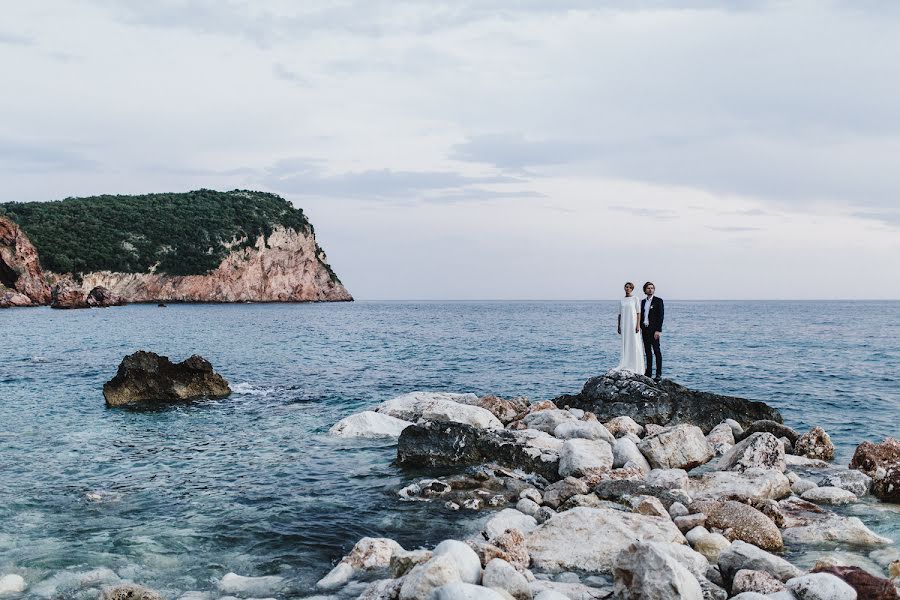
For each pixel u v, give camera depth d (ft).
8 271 409.08
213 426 60.29
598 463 40.50
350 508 36.17
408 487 38.70
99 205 584.40
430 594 21.57
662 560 21.67
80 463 46.50
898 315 420.36
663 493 34.78
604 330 236.22
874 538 29.63
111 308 414.41
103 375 95.61
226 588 25.84
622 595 22.47
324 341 175.22
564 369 110.93
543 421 53.31
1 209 523.70
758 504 32.99
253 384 89.71
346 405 72.23
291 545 30.68
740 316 406.41
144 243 535.60
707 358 128.57
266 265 590.55
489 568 23.67
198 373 77.71
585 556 27.58
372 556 27.91
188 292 531.09
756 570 23.91
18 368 104.06
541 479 40.86
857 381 93.86
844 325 276.82
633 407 57.52
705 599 22.84
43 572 27.50
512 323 299.79
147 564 28.45
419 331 228.63
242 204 632.79
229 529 32.81
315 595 25.08
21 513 35.32
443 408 55.26
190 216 584.40
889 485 36.91
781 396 80.59
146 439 54.60
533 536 29.43
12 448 51.16
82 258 495.41
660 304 64.08
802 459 45.50
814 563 26.91
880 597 21.89
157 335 190.70
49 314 319.88
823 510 34.01
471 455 45.01
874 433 58.29
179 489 39.96
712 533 29.63
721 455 47.93
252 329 229.04
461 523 33.63
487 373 105.09
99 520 34.22
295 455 48.85
